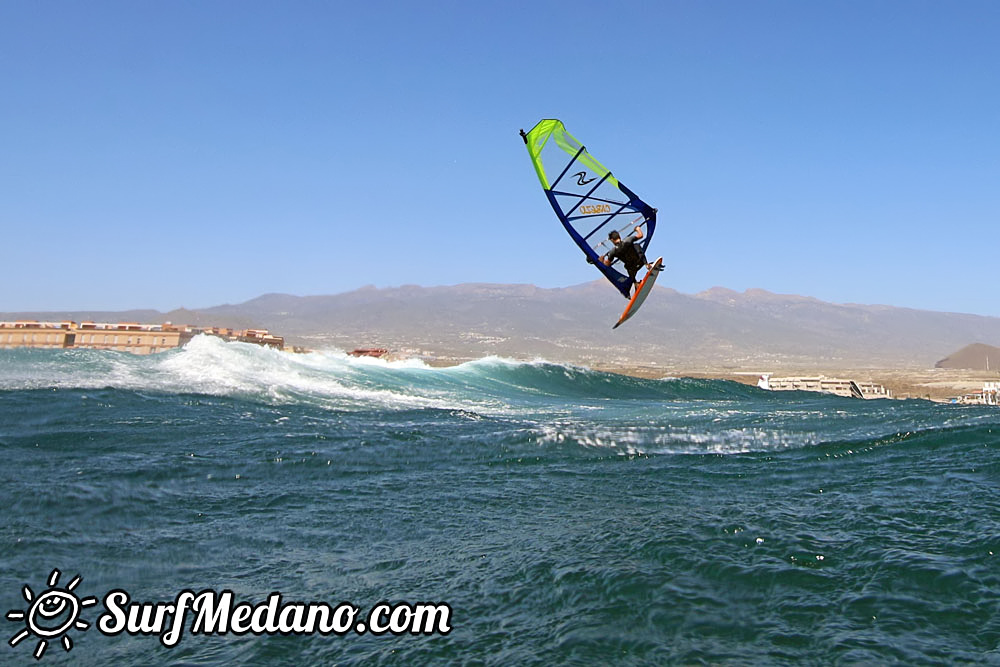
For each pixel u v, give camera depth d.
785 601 4.82
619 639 4.28
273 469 9.38
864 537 6.18
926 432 12.61
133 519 6.90
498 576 5.45
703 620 4.54
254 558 5.95
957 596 4.82
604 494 8.25
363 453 10.69
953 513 6.98
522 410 19.70
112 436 10.92
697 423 15.72
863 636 4.25
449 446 11.48
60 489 7.68
